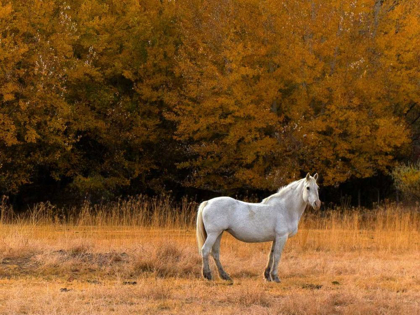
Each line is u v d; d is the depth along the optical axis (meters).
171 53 35.06
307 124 30.58
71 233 20.25
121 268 14.49
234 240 19.72
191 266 14.67
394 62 33.03
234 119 32.75
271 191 34.38
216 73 31.11
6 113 30.28
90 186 33.28
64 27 31.39
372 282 13.34
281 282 13.37
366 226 25.88
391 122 31.84
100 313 9.50
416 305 10.70
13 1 31.41
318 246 19.67
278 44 32.16
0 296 10.78
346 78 31.08
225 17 32.47
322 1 32.25
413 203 30.73
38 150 32.66
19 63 31.62
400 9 34.00
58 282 12.84
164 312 9.80
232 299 10.87
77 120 33.50
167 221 22.70
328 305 10.12
